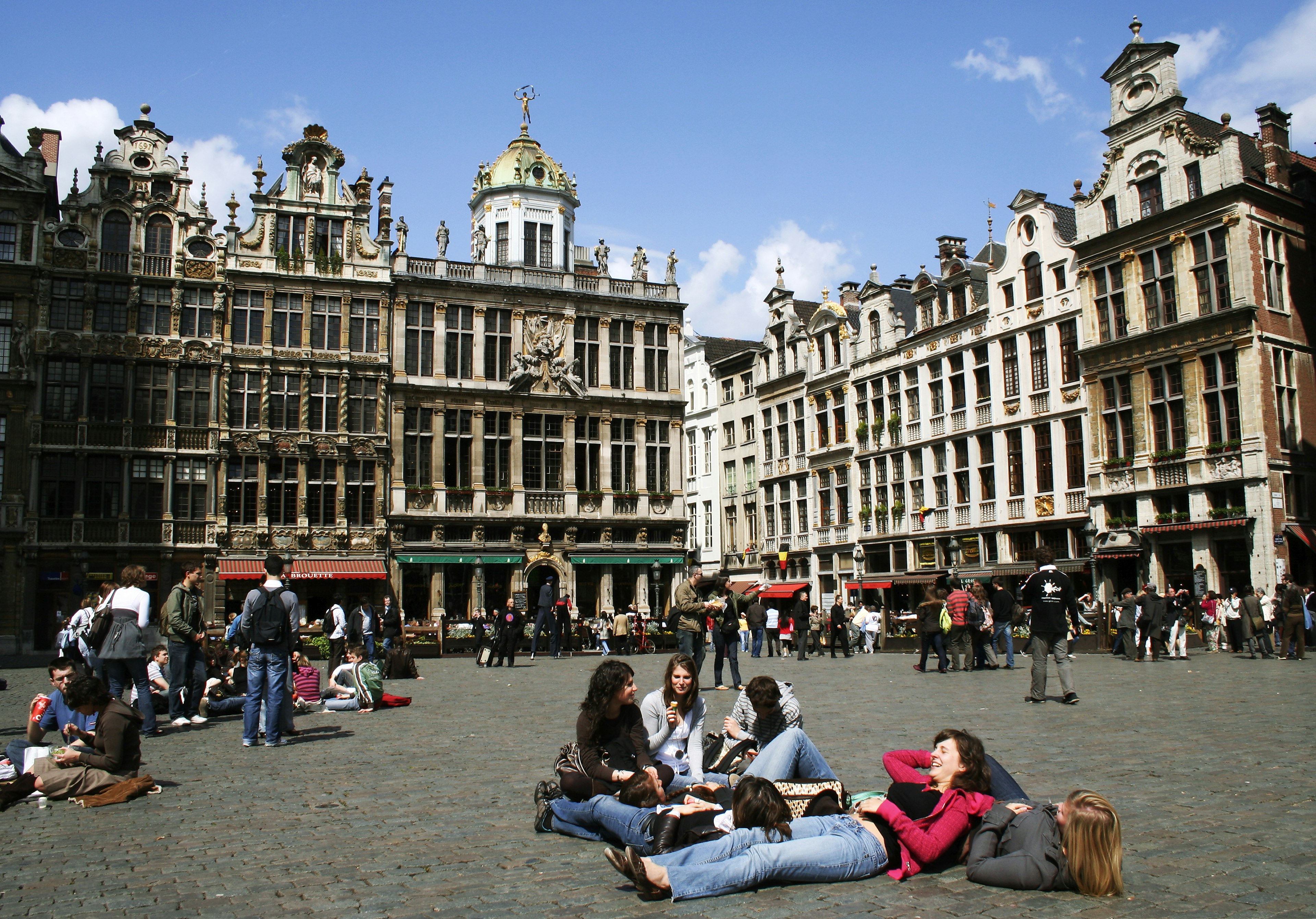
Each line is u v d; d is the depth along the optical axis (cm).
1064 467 4050
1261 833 707
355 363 4644
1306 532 3438
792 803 701
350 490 4609
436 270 4891
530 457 4984
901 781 714
